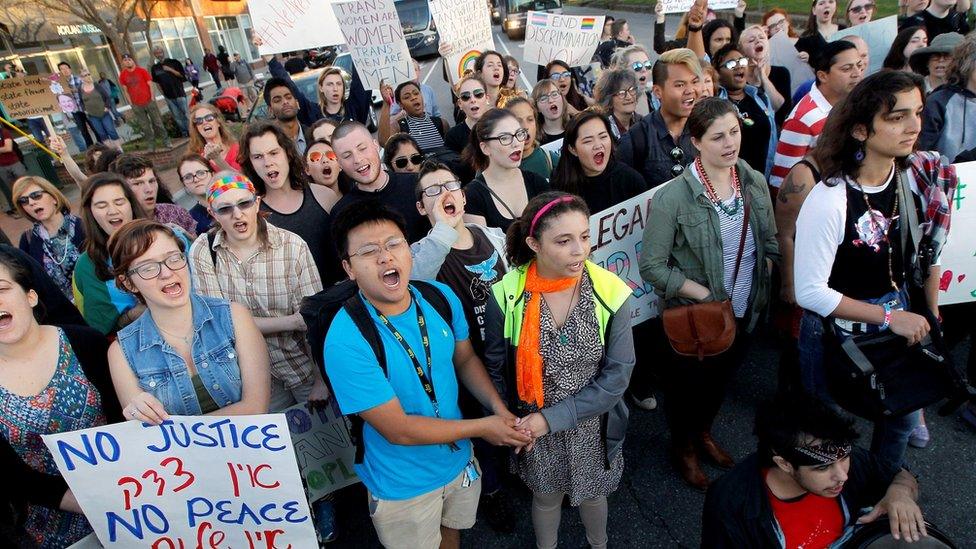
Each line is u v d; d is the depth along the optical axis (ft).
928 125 10.59
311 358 8.69
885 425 7.44
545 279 6.27
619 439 7.03
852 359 6.61
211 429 5.91
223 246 8.27
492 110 9.39
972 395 9.36
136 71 38.24
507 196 9.71
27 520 6.81
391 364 5.89
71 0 38.04
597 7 92.53
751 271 8.49
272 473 6.11
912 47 14.20
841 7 41.75
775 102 15.61
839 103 6.25
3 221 28.32
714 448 9.25
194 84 64.54
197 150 15.98
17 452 6.21
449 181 7.79
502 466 10.00
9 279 5.73
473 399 7.41
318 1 17.57
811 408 4.90
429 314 6.18
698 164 8.14
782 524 5.45
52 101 19.74
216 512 6.38
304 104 21.93
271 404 8.82
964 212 8.82
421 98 18.67
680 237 8.26
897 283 6.73
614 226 9.82
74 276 9.53
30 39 43.42
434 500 6.64
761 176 8.41
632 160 11.23
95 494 6.07
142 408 5.79
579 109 19.76
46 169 32.12
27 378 6.04
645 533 8.33
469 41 21.49
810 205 6.55
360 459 6.45
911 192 6.49
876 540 5.20
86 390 6.34
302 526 6.42
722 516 5.54
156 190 12.55
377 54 18.56
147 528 6.35
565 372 6.41
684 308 8.07
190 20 74.28
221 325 6.47
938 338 6.60
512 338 6.44
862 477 5.48
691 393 8.52
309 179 12.05
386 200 10.46
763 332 12.52
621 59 16.61
